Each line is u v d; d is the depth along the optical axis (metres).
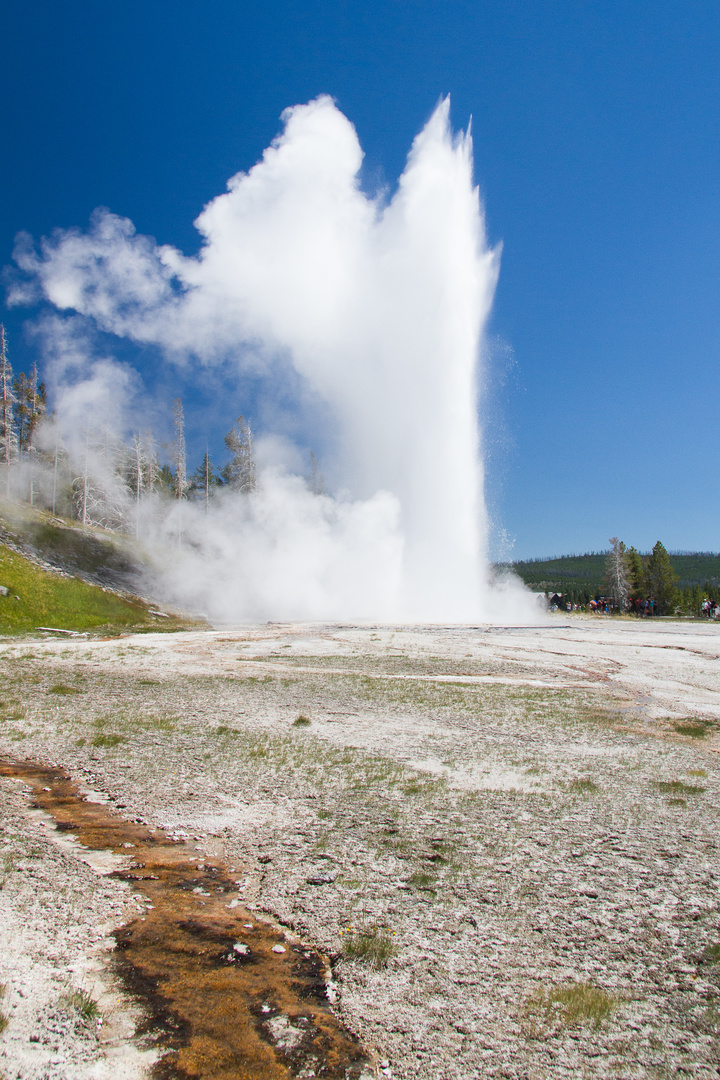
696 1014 5.15
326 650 32.53
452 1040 4.76
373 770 12.24
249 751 13.43
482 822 9.55
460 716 18.11
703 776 12.38
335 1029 4.87
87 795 10.41
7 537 50.34
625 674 27.41
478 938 6.26
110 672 24.22
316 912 6.72
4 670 23.31
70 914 6.43
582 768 12.84
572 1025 4.97
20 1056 4.31
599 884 7.53
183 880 7.41
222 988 5.33
